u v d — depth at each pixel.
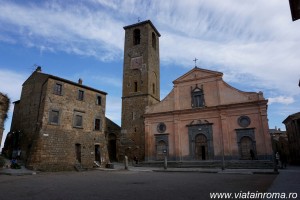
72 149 29.59
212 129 33.91
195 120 35.34
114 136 42.56
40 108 28.44
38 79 30.92
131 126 40.66
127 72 44.53
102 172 25.23
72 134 30.09
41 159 25.84
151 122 38.47
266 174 21.00
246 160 30.14
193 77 37.41
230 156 31.67
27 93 32.19
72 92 31.34
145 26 45.84
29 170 24.33
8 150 31.16
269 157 29.52
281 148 60.91
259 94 32.09
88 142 31.94
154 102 43.50
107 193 10.75
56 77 29.44
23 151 28.56
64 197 9.77
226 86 34.75
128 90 43.19
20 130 30.70
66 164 28.27
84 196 9.98
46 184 14.31
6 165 24.55
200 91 36.28
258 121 31.28
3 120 25.50
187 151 34.81
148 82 41.97
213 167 30.06
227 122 33.06
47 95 28.25
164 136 36.88
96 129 33.84
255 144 30.73
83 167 29.27
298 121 45.81
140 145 38.84
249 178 17.42
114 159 41.34
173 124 36.66
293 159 50.12
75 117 31.00
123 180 16.64
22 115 31.62
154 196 9.88
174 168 29.94
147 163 34.66
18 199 9.40
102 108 35.62
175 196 9.85
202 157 33.91
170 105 38.09
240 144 31.64
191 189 11.90
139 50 44.78
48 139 27.12
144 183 14.69
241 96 33.38
